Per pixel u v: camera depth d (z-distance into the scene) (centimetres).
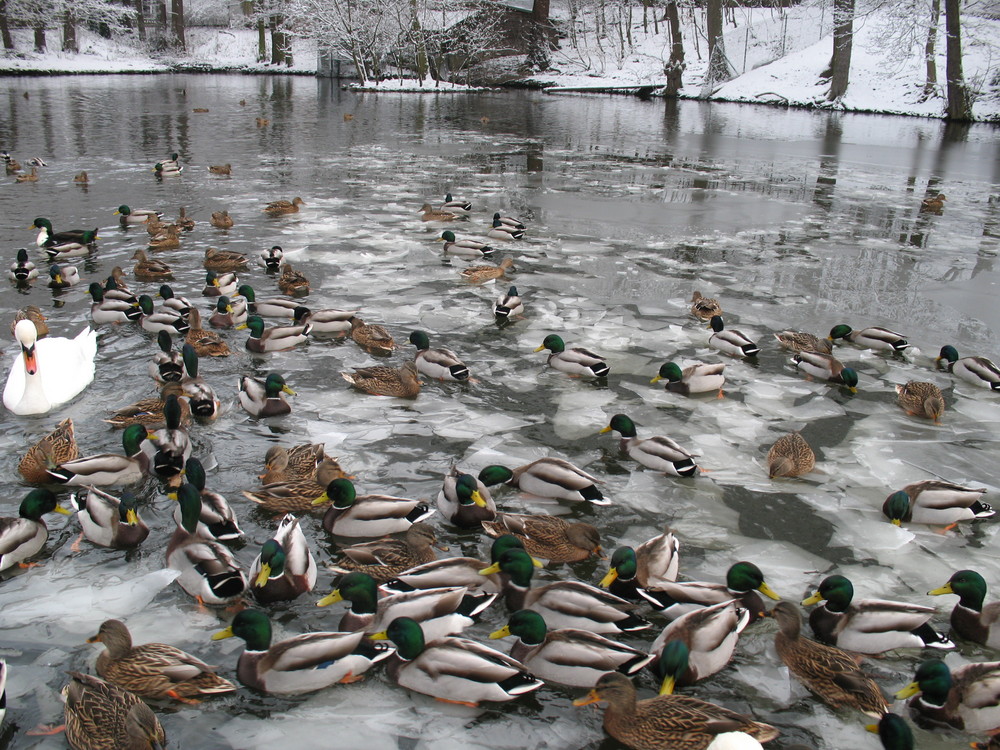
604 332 1173
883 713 489
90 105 3878
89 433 809
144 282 1305
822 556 665
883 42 4619
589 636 512
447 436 843
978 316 1286
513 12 6344
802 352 1045
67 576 600
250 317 1060
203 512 627
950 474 801
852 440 866
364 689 509
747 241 1739
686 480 775
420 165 2581
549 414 907
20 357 879
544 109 4659
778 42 5872
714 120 4244
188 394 848
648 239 1734
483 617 569
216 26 7669
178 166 2228
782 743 478
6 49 5769
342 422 863
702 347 1126
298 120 3681
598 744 474
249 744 465
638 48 6650
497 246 1636
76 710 450
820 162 2895
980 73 4616
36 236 1529
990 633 559
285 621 558
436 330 1159
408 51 6006
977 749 478
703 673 520
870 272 1522
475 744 471
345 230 1705
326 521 659
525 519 649
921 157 3048
